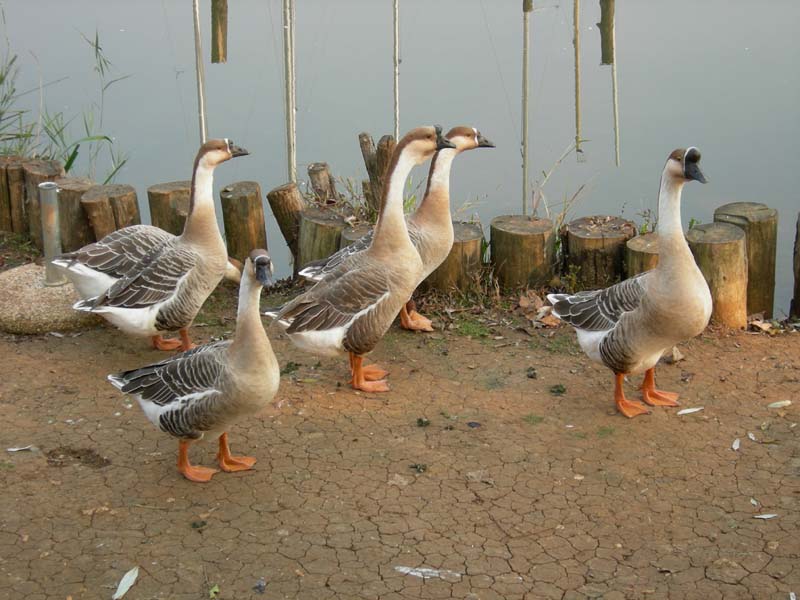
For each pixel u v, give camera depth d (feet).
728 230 14.21
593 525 10.71
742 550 10.40
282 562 10.30
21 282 14.53
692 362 13.29
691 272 11.60
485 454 11.68
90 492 11.14
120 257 13.53
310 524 10.74
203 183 13.39
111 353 13.67
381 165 15.42
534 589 10.02
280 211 15.87
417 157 12.79
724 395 12.62
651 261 14.20
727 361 13.30
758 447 11.73
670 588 10.02
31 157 17.76
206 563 10.30
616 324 12.03
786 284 16.63
